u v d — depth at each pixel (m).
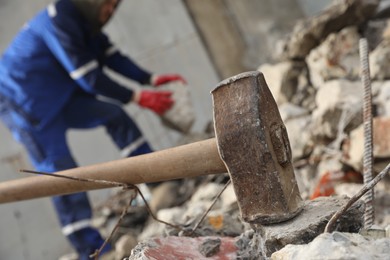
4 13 6.59
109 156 6.69
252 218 1.83
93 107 4.79
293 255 1.54
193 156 1.91
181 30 6.98
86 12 4.47
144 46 6.93
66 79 4.68
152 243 1.97
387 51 3.84
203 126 6.97
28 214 6.57
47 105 4.61
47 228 6.60
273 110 1.81
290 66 4.60
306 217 1.82
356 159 3.23
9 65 4.62
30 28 4.59
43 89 4.60
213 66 7.06
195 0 7.04
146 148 4.91
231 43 7.13
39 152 4.61
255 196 1.81
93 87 4.49
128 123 4.86
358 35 4.38
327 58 4.30
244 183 1.81
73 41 4.43
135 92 4.73
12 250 6.52
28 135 4.62
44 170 4.62
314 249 1.49
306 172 3.61
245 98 1.76
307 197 3.39
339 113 3.58
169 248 1.97
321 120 3.63
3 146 6.49
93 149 6.68
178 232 2.46
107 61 5.06
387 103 3.52
